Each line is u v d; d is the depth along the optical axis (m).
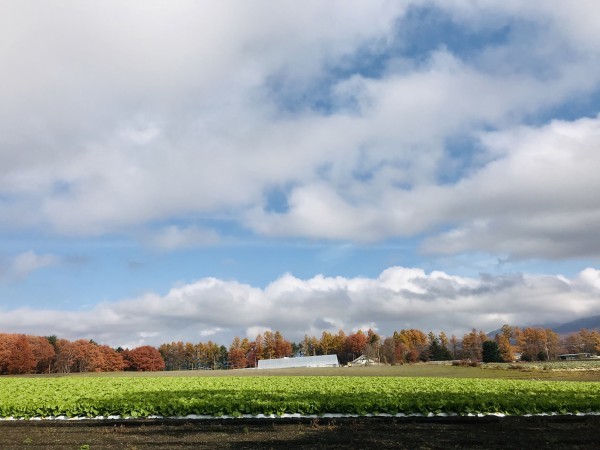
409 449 15.44
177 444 16.52
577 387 34.94
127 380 46.22
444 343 180.25
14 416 21.81
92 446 16.42
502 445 15.98
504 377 59.09
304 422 20.27
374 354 155.88
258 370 98.31
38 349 123.62
